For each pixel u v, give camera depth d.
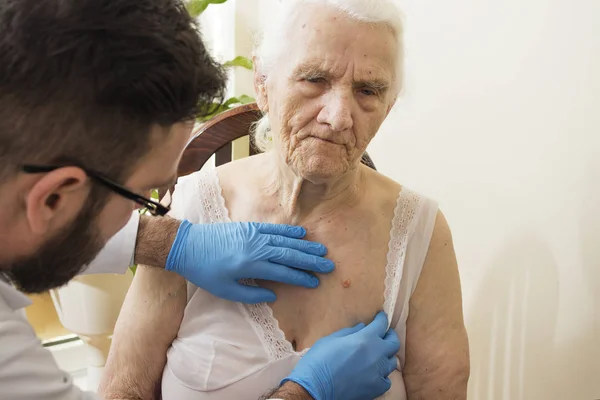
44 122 0.45
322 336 0.83
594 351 0.92
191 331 0.85
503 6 1.00
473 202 1.14
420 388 0.86
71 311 1.41
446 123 1.17
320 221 0.86
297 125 0.72
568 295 0.95
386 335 0.85
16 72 0.43
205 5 1.35
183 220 0.88
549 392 1.02
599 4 0.84
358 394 0.77
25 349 0.54
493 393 1.15
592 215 0.89
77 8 0.43
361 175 0.89
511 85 1.01
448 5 1.11
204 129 1.08
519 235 1.04
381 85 0.71
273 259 0.82
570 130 0.91
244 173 0.92
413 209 0.86
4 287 0.55
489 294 1.13
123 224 0.60
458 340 0.84
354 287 0.83
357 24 0.69
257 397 0.79
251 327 0.82
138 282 0.88
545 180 0.97
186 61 0.48
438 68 1.17
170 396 0.83
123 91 0.46
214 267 0.81
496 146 1.06
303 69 0.70
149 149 0.52
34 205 0.48
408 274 0.84
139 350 0.85
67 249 0.55
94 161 0.49
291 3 0.73
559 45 0.91
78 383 1.82
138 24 0.45
